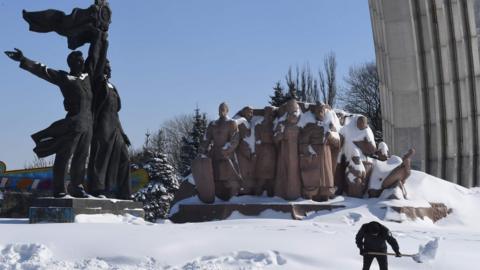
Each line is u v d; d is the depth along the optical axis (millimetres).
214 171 20453
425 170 33844
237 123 20656
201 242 11234
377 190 20016
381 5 34312
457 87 33219
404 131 34375
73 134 15664
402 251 11391
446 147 33562
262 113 20938
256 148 20484
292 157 19812
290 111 19969
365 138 20594
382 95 36344
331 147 20125
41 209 15195
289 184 19719
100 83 16922
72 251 10625
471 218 20234
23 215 38969
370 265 9453
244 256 10609
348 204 19250
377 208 18766
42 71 15656
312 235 12594
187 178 22422
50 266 9672
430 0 33188
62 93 16078
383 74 35906
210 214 19125
